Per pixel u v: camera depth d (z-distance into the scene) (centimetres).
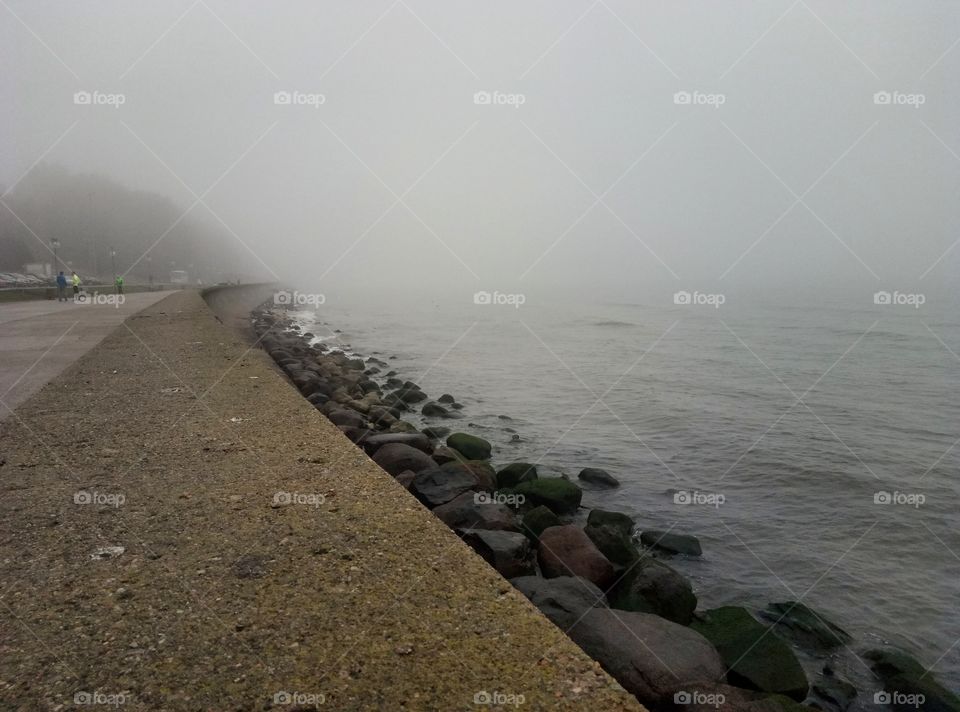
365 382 1553
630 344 2798
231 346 1272
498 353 2459
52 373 908
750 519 739
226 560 335
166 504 415
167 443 562
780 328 3603
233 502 421
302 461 517
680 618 456
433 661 251
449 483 662
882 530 711
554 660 257
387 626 275
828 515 757
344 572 324
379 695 229
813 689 421
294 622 276
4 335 1398
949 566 624
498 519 562
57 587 303
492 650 262
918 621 523
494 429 1186
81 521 384
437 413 1283
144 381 860
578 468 941
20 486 445
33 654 249
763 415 1321
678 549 642
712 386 1694
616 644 341
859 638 496
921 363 2125
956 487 864
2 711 214
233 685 232
